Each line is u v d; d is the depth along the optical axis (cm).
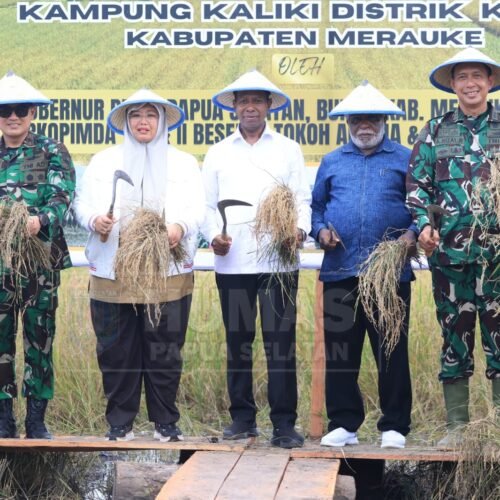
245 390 660
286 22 755
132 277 618
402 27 750
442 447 634
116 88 758
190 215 641
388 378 639
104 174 649
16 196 638
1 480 650
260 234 634
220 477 563
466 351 639
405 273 640
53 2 758
